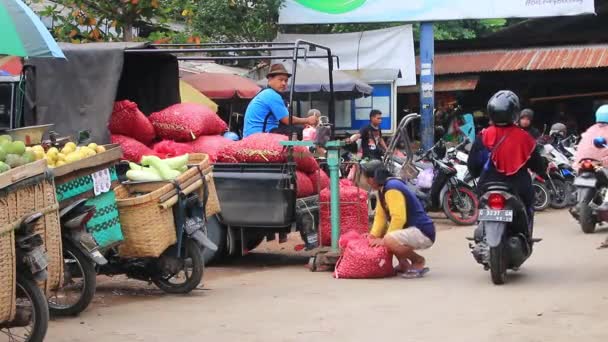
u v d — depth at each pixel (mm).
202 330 6047
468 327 5988
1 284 4941
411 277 8297
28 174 5258
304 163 9273
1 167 5121
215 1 17016
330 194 9070
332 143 8750
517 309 6582
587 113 20891
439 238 11477
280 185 8914
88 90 8844
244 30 17438
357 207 9203
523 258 7867
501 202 7543
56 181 6352
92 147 6848
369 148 14242
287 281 8305
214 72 17500
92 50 8930
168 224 7254
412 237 8211
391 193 8250
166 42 14641
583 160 11188
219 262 9750
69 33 14500
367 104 17938
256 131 9859
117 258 7586
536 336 5676
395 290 7598
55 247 5703
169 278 7672
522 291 7367
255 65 19609
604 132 11156
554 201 14711
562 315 6316
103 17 14680
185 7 15242
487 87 21047
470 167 8062
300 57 10766
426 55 17328
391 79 17625
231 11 17141
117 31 15094
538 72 20500
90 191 6668
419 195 11695
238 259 10094
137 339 5789
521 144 7781
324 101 17516
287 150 8961
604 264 8766
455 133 18031
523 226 7793
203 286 8008
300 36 18344
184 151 9281
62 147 7074
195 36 14898
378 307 6785
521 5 16906
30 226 5215
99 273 7645
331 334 5848
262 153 9000
